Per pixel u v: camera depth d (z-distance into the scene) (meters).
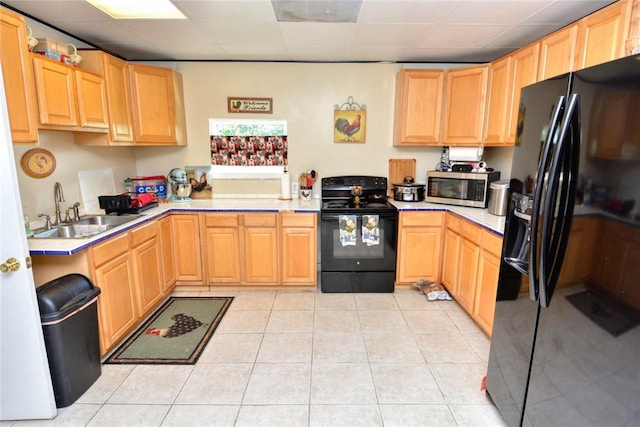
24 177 2.26
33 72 1.95
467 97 3.17
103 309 2.15
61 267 2.02
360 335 2.55
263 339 2.50
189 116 3.61
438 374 2.10
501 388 1.72
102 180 3.06
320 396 1.92
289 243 3.24
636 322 0.98
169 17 2.38
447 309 2.96
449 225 3.12
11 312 1.62
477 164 3.29
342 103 3.62
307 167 3.75
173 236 3.22
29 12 2.28
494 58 3.41
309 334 2.56
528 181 1.53
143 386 1.99
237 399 1.89
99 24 2.50
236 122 3.65
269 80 3.57
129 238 2.45
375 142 3.70
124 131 2.92
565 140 1.21
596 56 1.89
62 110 2.18
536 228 1.34
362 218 3.16
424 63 3.55
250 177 3.73
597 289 1.11
